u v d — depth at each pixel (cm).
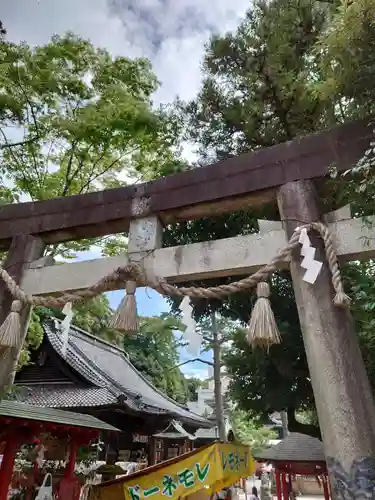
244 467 644
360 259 318
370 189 290
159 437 1244
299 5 614
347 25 292
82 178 996
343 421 255
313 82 526
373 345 494
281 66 630
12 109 810
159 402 1441
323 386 270
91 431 692
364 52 296
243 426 2681
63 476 701
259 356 693
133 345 2556
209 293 318
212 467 534
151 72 945
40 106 853
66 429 642
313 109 598
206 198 379
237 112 690
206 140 767
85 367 1136
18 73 802
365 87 318
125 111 816
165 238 743
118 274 352
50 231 429
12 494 660
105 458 1101
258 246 343
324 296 297
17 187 947
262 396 762
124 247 980
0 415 478
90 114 816
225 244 355
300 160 358
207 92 731
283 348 670
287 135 662
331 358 275
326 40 317
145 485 559
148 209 397
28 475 670
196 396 3522
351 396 260
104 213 414
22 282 403
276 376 721
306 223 329
